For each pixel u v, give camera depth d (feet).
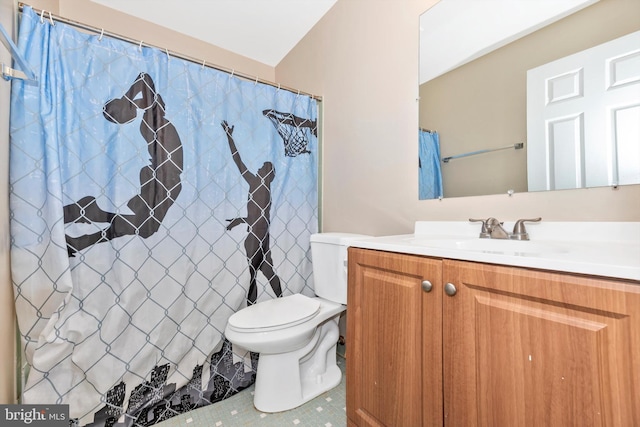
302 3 6.01
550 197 3.13
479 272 2.19
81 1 5.75
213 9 6.15
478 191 3.76
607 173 2.77
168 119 4.40
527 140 3.33
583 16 2.93
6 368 3.24
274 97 5.64
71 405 3.64
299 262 5.88
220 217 4.89
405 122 4.64
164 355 4.30
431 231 4.16
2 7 3.04
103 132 3.92
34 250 3.42
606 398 1.63
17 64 3.08
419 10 4.40
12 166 3.31
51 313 3.51
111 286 3.93
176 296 4.40
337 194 6.04
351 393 3.37
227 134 5.01
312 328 4.25
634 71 2.64
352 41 5.62
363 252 3.24
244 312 4.41
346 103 5.79
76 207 3.72
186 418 4.14
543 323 1.87
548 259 1.88
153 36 6.59
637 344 1.54
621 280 1.61
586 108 2.91
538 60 3.25
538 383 1.89
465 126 3.90
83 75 3.80
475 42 3.79
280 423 4.00
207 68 4.85
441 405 2.44
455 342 2.34
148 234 4.19
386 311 2.95
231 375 4.86
